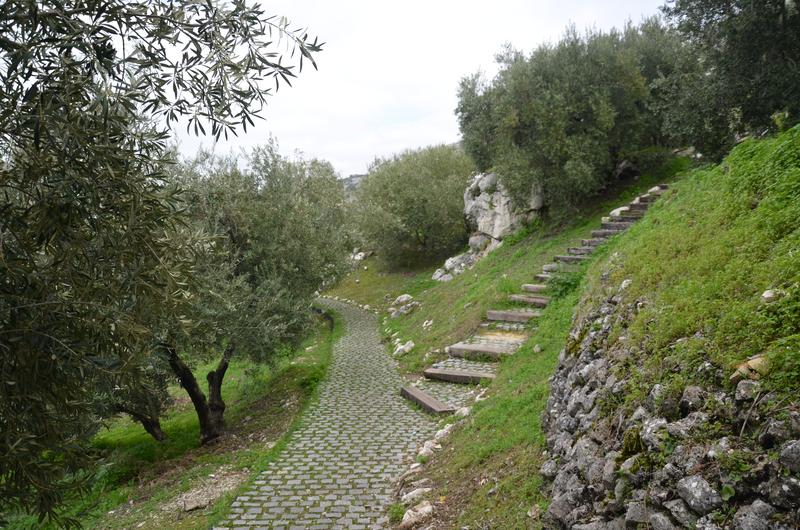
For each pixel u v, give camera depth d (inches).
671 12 530.3
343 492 305.7
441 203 1371.8
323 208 754.2
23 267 138.5
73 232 145.6
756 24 458.6
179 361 478.3
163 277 162.7
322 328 1129.4
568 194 808.9
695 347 157.9
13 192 168.9
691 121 530.0
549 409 259.0
